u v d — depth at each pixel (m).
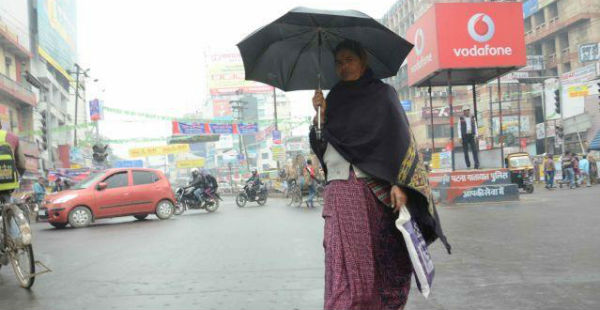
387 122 2.40
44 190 20.67
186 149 49.12
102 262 6.22
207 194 17.72
